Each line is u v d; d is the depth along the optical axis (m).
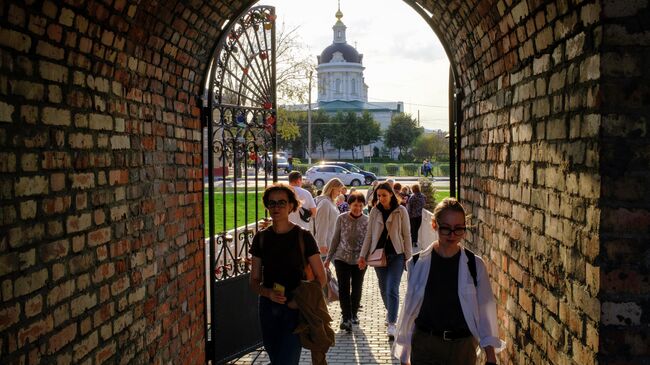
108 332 3.78
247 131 6.90
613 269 2.78
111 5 3.58
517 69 4.19
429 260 3.95
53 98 3.14
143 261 4.41
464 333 3.87
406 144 78.69
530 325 3.91
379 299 9.77
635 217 2.76
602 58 2.75
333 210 8.83
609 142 2.76
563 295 3.28
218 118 6.65
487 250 5.16
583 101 2.97
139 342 4.31
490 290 3.93
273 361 4.71
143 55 4.34
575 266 3.09
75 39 3.33
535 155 3.79
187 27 4.95
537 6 3.55
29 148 2.91
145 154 4.49
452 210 3.87
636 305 2.78
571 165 3.14
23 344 2.82
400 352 4.02
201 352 6.00
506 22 4.18
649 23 2.71
